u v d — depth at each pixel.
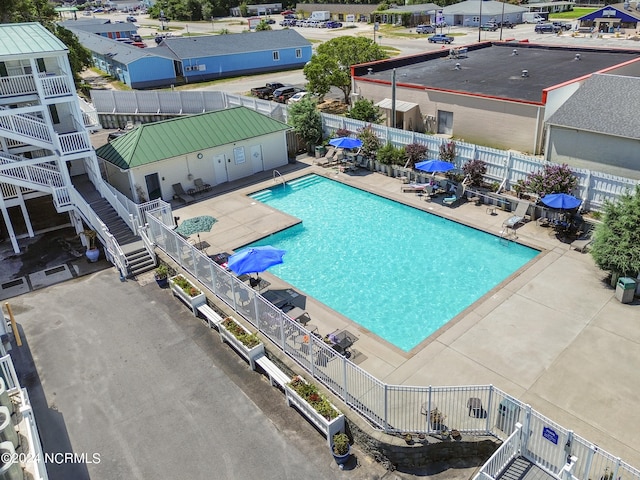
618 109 25.58
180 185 29.88
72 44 57.72
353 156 33.31
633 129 24.12
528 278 20.27
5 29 26.16
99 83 66.75
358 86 41.72
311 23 115.94
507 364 15.81
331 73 45.88
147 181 28.52
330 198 29.53
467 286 20.67
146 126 29.84
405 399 14.27
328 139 35.72
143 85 63.41
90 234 24.44
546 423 11.94
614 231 18.81
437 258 22.81
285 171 33.34
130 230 25.44
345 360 14.04
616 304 18.33
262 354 17.06
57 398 16.06
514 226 24.47
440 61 47.66
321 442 14.09
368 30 106.12
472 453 13.41
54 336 19.09
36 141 24.62
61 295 21.86
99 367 17.33
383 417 13.74
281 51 70.94
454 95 34.56
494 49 53.09
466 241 24.05
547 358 15.95
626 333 16.80
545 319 17.77
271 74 69.19
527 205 24.80
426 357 16.36
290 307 18.78
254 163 32.94
